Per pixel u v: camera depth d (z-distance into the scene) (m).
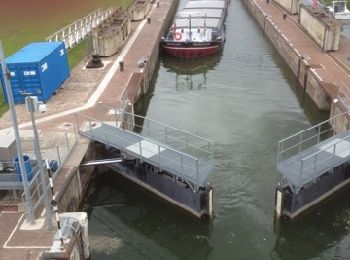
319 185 19.61
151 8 59.09
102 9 54.09
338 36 35.28
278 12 53.81
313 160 19.27
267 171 22.70
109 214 20.12
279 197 18.83
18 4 58.84
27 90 26.12
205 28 43.25
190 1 60.22
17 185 16.50
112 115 24.64
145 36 43.09
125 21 41.22
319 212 19.80
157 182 20.48
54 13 53.88
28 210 15.38
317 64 32.75
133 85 29.38
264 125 28.28
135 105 30.83
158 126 28.36
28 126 23.45
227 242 18.27
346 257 17.47
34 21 50.09
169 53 42.91
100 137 21.23
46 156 19.97
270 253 17.67
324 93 28.91
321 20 36.88
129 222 19.59
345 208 19.95
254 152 24.70
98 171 22.47
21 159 14.66
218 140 26.17
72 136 21.94
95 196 21.19
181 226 19.27
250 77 37.53
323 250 17.84
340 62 33.03
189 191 19.05
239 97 33.19
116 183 22.08
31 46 28.83
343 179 20.77
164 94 34.22
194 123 28.77
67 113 24.98
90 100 26.91
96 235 18.73
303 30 43.81
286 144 25.67
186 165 19.17
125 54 36.81
